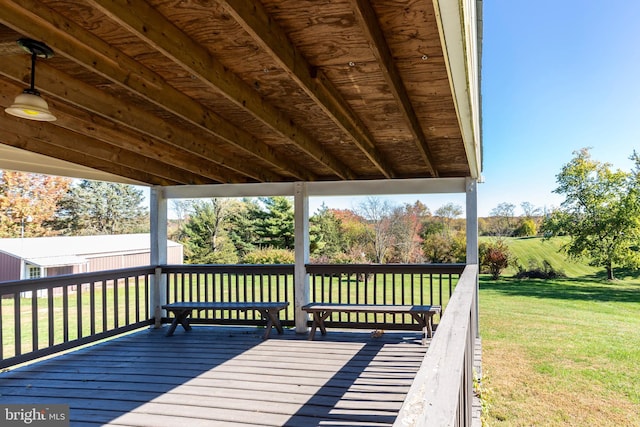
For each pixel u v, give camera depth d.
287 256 17.36
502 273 17.78
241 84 2.65
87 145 3.95
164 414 3.07
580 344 8.79
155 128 3.39
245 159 4.98
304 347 4.94
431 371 1.13
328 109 2.73
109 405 3.25
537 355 8.04
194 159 4.86
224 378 3.86
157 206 6.19
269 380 3.79
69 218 23.84
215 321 5.94
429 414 0.87
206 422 2.93
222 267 5.97
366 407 3.17
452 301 2.12
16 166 4.29
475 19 2.54
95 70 2.19
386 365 4.21
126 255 17.19
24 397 3.43
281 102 3.08
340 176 5.39
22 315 11.06
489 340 9.15
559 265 17.58
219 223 19.38
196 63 2.15
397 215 16.80
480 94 4.09
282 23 1.94
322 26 1.97
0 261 14.96
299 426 2.86
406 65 2.35
